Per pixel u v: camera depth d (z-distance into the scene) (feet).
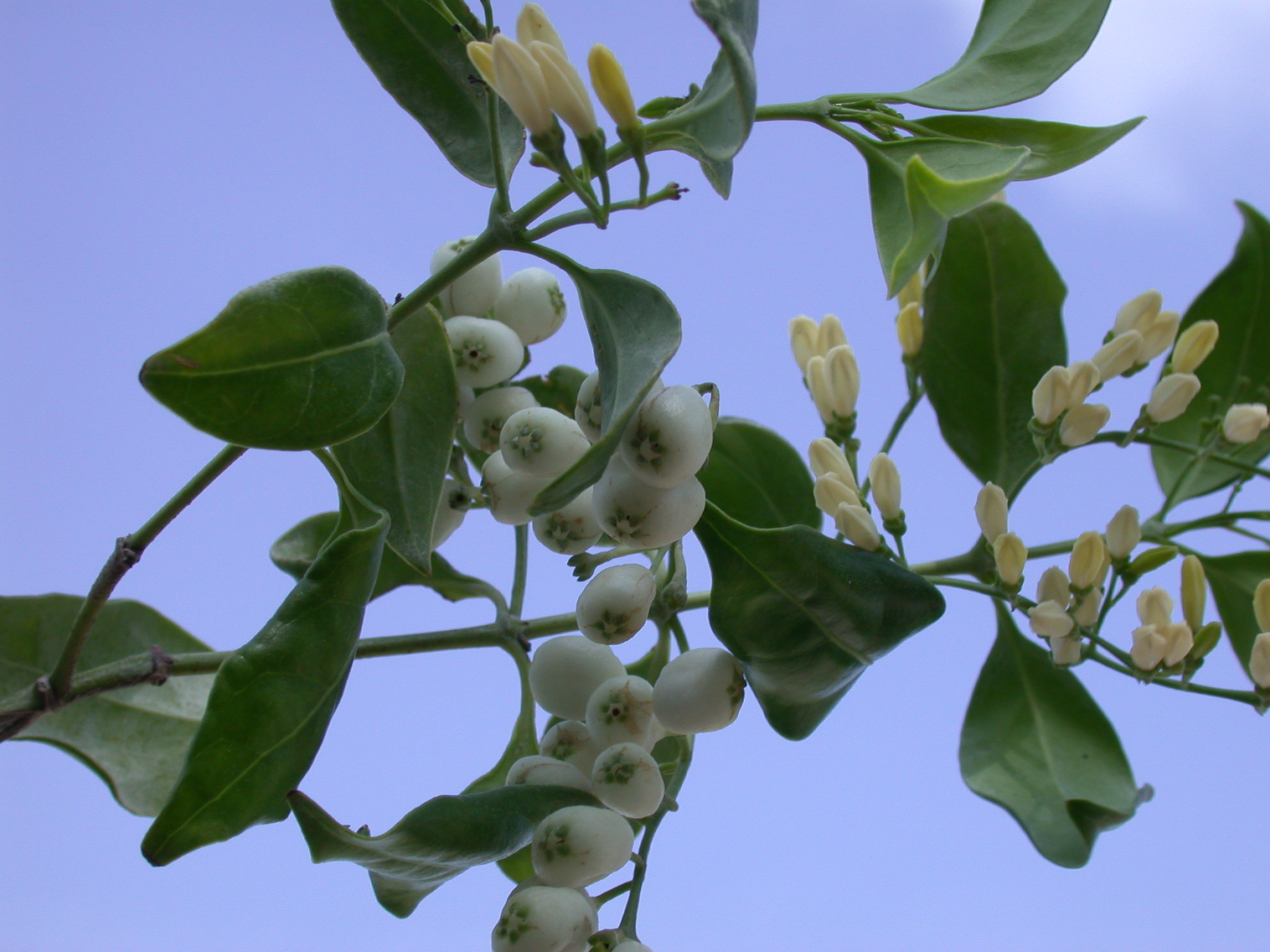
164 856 0.48
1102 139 0.54
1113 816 0.59
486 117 0.54
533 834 0.51
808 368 0.60
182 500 0.51
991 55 0.56
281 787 0.49
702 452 0.48
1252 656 0.55
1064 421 0.57
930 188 0.48
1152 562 0.57
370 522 0.55
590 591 0.52
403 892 0.53
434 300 0.58
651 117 0.53
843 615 0.51
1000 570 0.56
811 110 0.53
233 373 0.47
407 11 0.53
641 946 0.51
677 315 0.45
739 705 0.52
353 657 0.51
